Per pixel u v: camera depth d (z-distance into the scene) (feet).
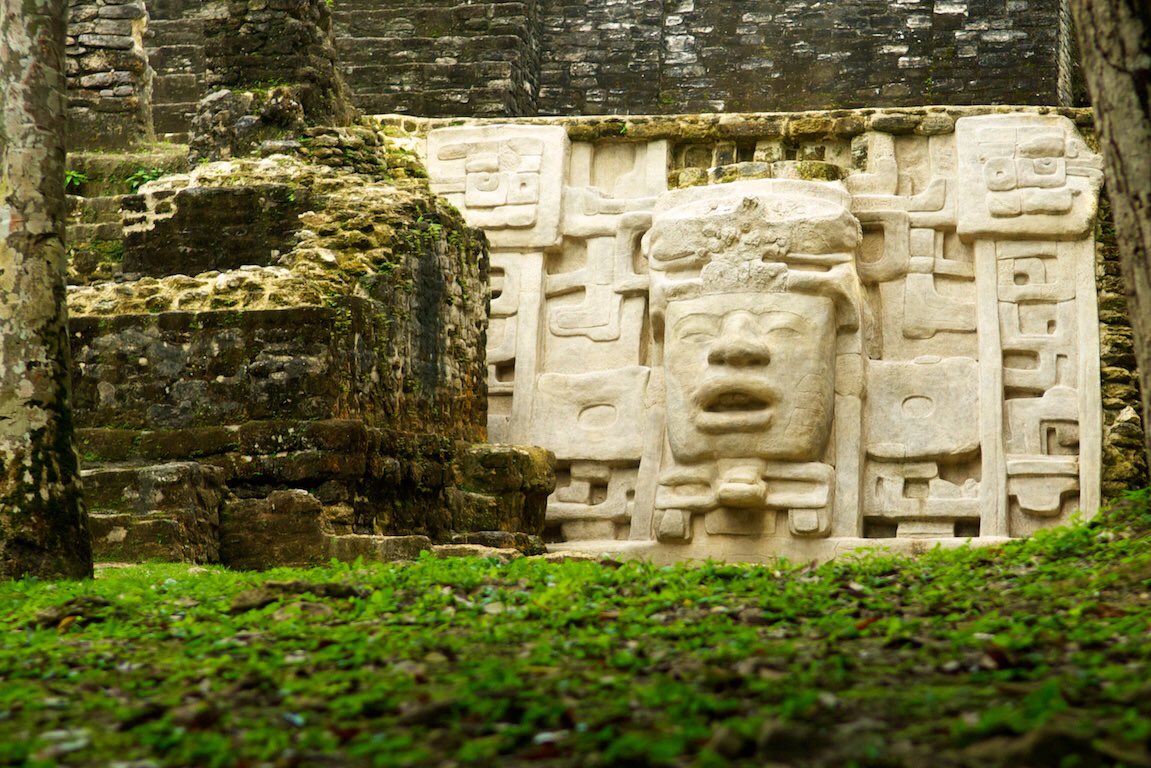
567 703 20.44
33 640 27.94
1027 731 17.43
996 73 73.51
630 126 65.41
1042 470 59.26
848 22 75.41
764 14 76.33
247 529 45.24
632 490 61.93
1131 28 26.96
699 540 58.54
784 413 57.72
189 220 55.16
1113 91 27.22
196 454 46.44
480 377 57.88
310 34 63.41
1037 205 61.41
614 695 21.21
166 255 55.16
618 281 63.67
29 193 36.52
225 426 46.73
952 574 35.24
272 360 46.88
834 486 58.85
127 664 25.44
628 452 61.77
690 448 58.49
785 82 75.31
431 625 28.63
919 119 63.52
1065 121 62.75
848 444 59.41
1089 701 19.51
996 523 58.95
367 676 23.17
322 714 20.76
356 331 48.57
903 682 21.85
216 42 63.21
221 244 54.75
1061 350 60.80
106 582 35.91
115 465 46.70
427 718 19.77
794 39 75.72
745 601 31.37
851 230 59.88
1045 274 61.62
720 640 25.70
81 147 68.28
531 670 23.25
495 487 53.78
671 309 59.82
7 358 36.35
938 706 19.75
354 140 62.08
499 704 19.90
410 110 73.51
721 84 75.77
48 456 36.52
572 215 65.10
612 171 65.92
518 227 64.75
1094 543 36.45
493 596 31.99
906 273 62.13
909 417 60.59
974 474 60.34
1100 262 61.67
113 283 51.78
